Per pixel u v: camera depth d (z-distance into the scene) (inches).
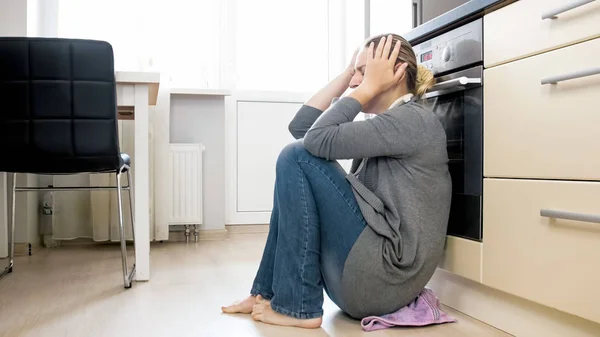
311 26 160.2
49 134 77.9
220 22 150.0
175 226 139.9
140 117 86.3
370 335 56.2
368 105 63.2
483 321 61.7
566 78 47.5
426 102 73.0
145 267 85.4
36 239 123.6
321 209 58.2
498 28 57.3
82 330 58.1
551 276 49.9
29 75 77.0
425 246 57.8
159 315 64.3
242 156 150.2
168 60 145.2
